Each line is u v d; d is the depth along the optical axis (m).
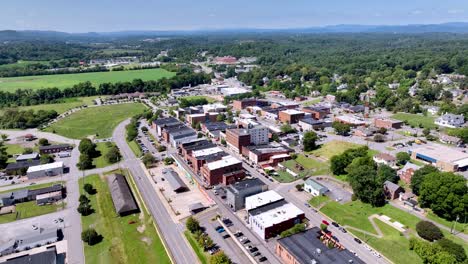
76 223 119.88
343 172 153.25
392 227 109.12
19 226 118.44
